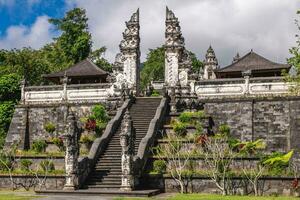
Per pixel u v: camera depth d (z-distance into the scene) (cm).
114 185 2847
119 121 3644
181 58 4494
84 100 4441
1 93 4956
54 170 3119
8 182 3070
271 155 3206
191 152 3134
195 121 3691
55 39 7181
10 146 4453
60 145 3612
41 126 4484
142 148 3116
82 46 6750
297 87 3684
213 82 4197
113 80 4506
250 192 2797
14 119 4559
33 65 6356
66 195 2627
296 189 2723
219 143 3156
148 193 2592
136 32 4684
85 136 3575
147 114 3816
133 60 4622
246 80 4109
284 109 3903
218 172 2834
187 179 2891
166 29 4591
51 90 4553
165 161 3078
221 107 4091
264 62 5112
